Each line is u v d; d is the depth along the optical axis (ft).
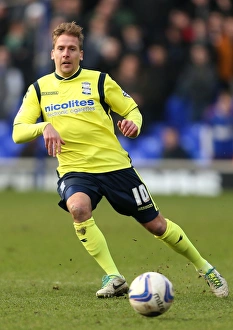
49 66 254.88
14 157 265.95
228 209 207.51
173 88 265.95
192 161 262.06
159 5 271.69
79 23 258.37
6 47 265.95
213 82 263.08
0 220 180.86
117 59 259.60
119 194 83.97
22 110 85.56
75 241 144.36
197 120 261.85
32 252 128.26
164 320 68.08
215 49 269.23
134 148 260.62
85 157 83.82
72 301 79.71
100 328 64.64
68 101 84.58
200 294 85.15
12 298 82.23
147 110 261.65
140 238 148.25
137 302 67.56
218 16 275.80
